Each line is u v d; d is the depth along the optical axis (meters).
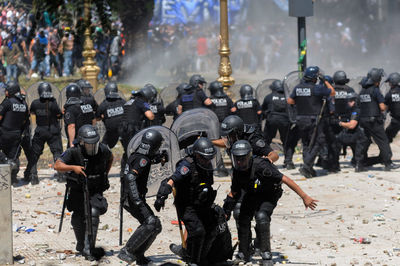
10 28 65.75
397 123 39.75
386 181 36.25
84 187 20.53
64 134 40.47
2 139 36.50
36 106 37.12
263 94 45.69
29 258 22.16
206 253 19.94
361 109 38.72
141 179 20.53
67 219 28.80
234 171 19.83
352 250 22.97
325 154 40.06
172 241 24.81
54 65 70.75
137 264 21.02
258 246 21.56
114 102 36.50
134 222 28.33
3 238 21.12
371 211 29.33
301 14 45.56
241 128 20.72
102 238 25.34
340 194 33.19
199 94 38.41
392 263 20.98
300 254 22.41
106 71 74.88
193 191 19.11
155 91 36.91
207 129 31.36
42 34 65.56
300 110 37.62
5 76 66.62
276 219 28.25
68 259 21.92
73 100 35.53
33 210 30.73
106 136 36.97
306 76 37.56
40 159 45.22
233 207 20.22
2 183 20.95
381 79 42.25
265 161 19.75
